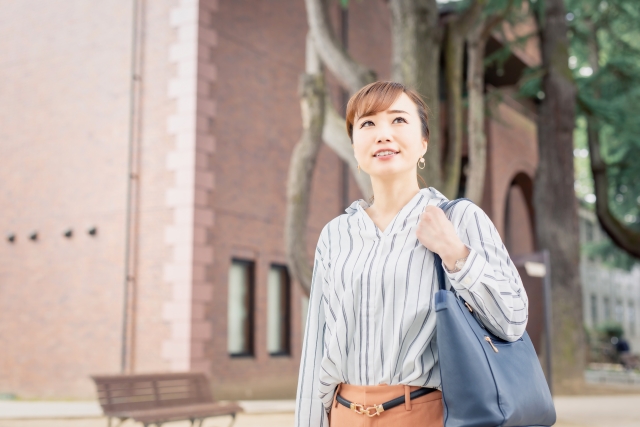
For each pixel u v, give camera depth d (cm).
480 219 168
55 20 1357
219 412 730
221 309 1188
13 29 1405
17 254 1319
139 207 1202
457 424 147
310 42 1005
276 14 1401
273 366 1289
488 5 1035
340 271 178
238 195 1255
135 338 1163
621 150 1953
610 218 1784
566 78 1623
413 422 165
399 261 170
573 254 1568
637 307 4500
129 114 1234
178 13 1216
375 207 188
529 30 1936
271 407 1019
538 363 162
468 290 153
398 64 927
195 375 779
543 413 155
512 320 156
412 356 164
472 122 966
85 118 1287
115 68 1267
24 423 838
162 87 1215
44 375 1243
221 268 1198
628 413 991
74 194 1273
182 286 1131
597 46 1856
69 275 1252
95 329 1205
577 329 1527
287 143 1400
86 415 895
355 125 183
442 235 158
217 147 1220
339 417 177
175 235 1154
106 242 1221
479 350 148
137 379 707
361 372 171
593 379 2034
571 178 1602
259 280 1285
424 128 188
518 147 2048
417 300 166
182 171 1166
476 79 978
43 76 1352
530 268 1073
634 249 1745
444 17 1570
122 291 1185
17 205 1336
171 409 697
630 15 1738
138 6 1262
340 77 941
